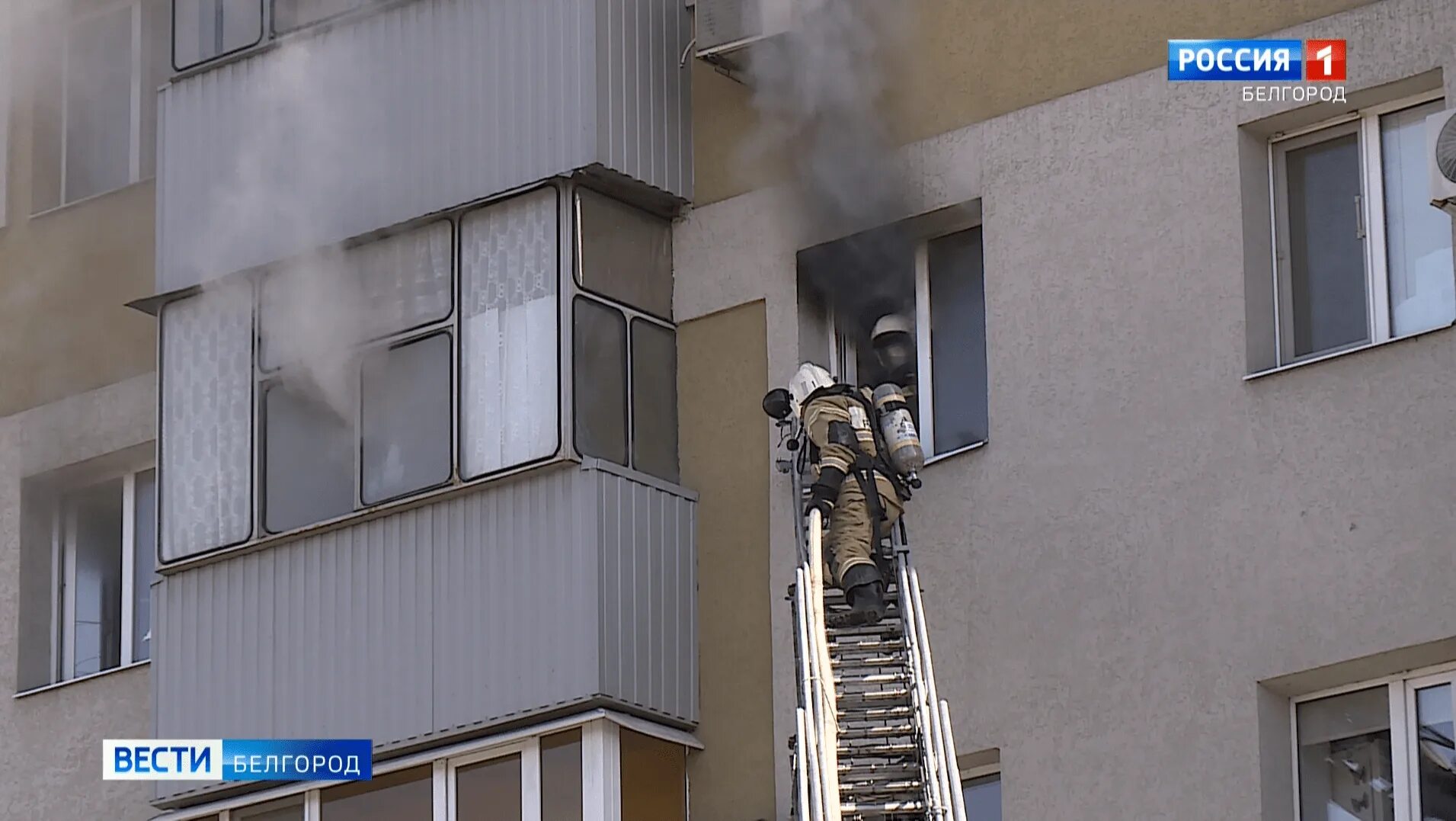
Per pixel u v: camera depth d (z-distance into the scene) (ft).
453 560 222.28
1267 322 203.92
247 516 232.73
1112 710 199.31
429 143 231.30
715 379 226.38
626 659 215.72
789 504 219.61
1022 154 215.31
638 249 228.84
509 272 225.35
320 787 225.97
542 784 215.92
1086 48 214.48
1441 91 202.90
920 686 193.26
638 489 220.64
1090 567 203.21
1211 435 200.95
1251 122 205.98
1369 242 204.03
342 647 225.76
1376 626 191.01
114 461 260.42
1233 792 192.95
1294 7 206.80
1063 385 208.33
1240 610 196.34
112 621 258.57
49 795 248.73
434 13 234.17
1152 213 207.92
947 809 185.06
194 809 232.94
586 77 226.17
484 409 223.30
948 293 223.51
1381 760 193.77
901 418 207.00
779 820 212.64
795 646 205.67
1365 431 195.00
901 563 202.49
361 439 228.84
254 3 243.81
